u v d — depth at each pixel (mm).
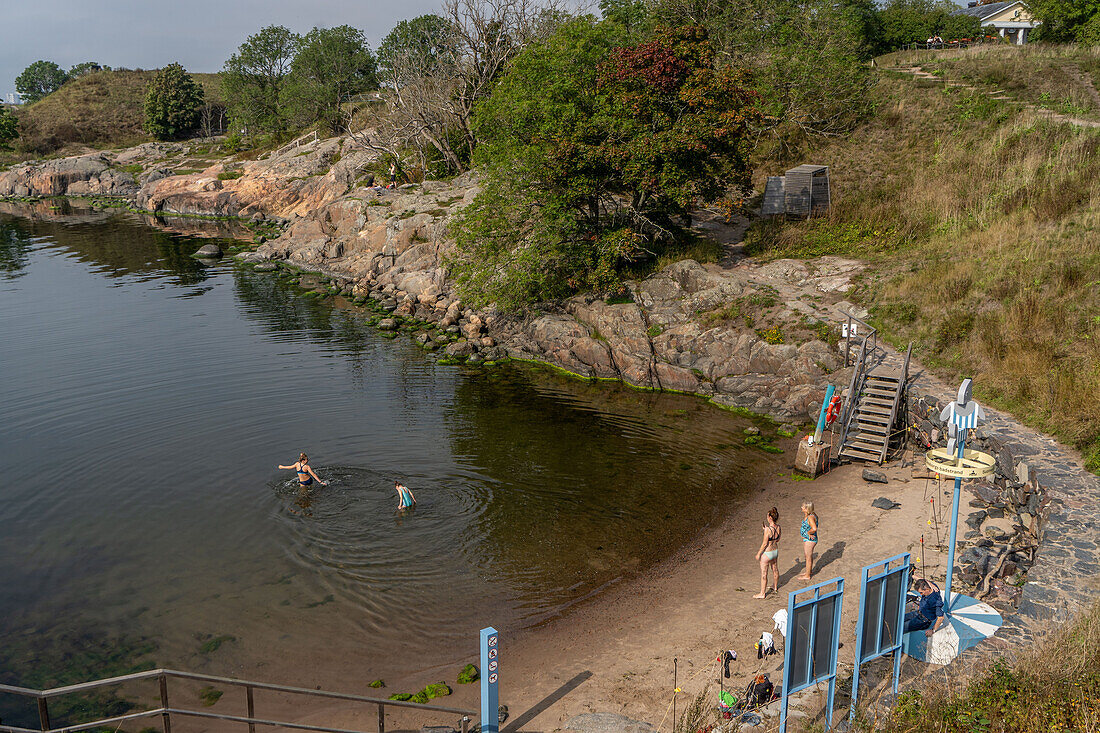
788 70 48906
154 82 129500
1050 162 35688
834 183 43438
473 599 16797
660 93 34656
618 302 34844
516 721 12508
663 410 29109
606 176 34781
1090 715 9523
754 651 14016
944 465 11469
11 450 25391
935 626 12156
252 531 19859
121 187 104750
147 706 13422
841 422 23953
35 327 41656
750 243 39125
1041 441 20141
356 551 18859
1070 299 25359
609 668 13945
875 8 70000
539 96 35688
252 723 10906
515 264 35719
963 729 9758
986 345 25250
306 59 94375
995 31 73250
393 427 27391
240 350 37375
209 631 15664
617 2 53594
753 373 29875
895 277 32094
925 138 45031
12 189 109062
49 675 14328
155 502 21547
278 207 82500
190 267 59125
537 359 35344
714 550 18500
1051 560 14445
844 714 11039
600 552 18719
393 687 13891
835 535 18391
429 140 65812
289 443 25875
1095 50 50625
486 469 23719
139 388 31750
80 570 18078
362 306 46281
